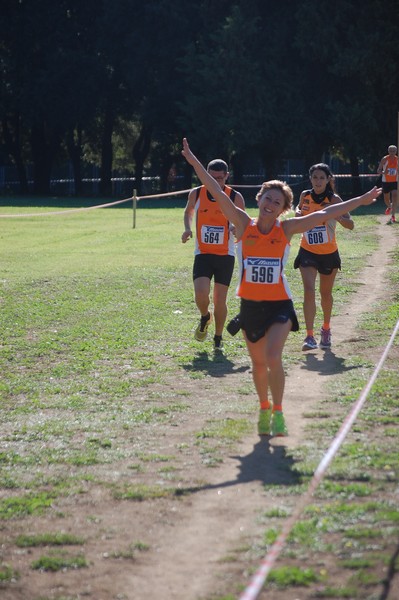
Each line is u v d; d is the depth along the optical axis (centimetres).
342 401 1330
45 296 2398
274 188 1138
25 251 3534
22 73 9275
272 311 1152
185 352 1747
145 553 829
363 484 965
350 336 1838
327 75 7381
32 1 9056
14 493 1001
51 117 9169
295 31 7388
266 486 977
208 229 1753
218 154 8062
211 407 1340
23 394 1452
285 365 1605
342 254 3206
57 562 809
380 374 1490
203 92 7919
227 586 746
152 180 10731
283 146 7531
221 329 1780
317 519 865
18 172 10062
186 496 967
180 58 7994
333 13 7062
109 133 9750
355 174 7869
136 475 1042
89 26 9262
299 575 747
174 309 2206
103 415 1312
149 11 8269
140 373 1577
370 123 7019
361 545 803
